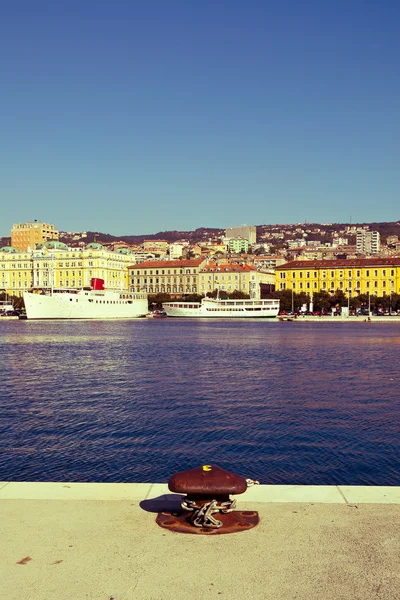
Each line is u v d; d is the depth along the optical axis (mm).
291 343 108500
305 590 9367
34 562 10250
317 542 10922
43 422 37500
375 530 11430
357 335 133750
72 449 30641
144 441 32281
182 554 10508
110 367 69375
